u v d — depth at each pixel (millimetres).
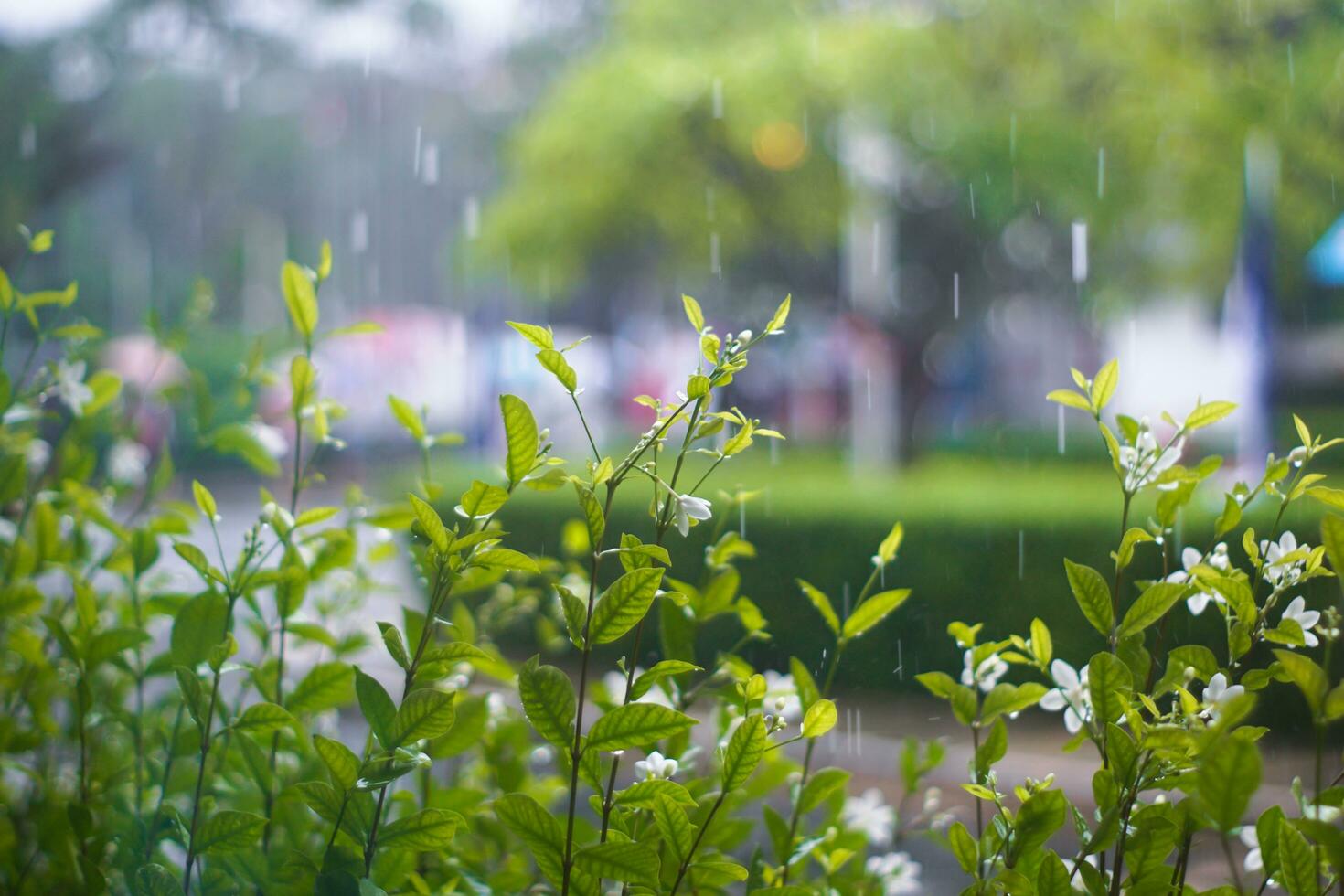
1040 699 1414
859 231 13672
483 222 15023
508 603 2350
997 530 5484
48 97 15695
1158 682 1313
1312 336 7359
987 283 17500
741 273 16234
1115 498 5789
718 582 1686
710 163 13438
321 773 1699
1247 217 7695
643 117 12781
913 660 5027
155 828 1560
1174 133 8750
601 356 19672
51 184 16062
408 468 13336
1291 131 7625
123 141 19484
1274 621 1914
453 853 1719
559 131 13508
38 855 1810
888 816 2018
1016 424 18781
